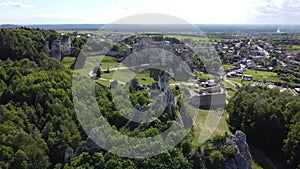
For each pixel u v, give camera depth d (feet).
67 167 204.85
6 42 422.82
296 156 273.13
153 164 193.67
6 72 347.97
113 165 189.67
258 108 322.34
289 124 305.73
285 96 355.97
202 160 218.18
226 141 237.86
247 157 242.99
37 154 229.86
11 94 297.33
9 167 217.56
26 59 383.04
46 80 317.22
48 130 257.55
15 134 239.30
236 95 396.16
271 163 293.84
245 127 327.47
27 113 272.51
